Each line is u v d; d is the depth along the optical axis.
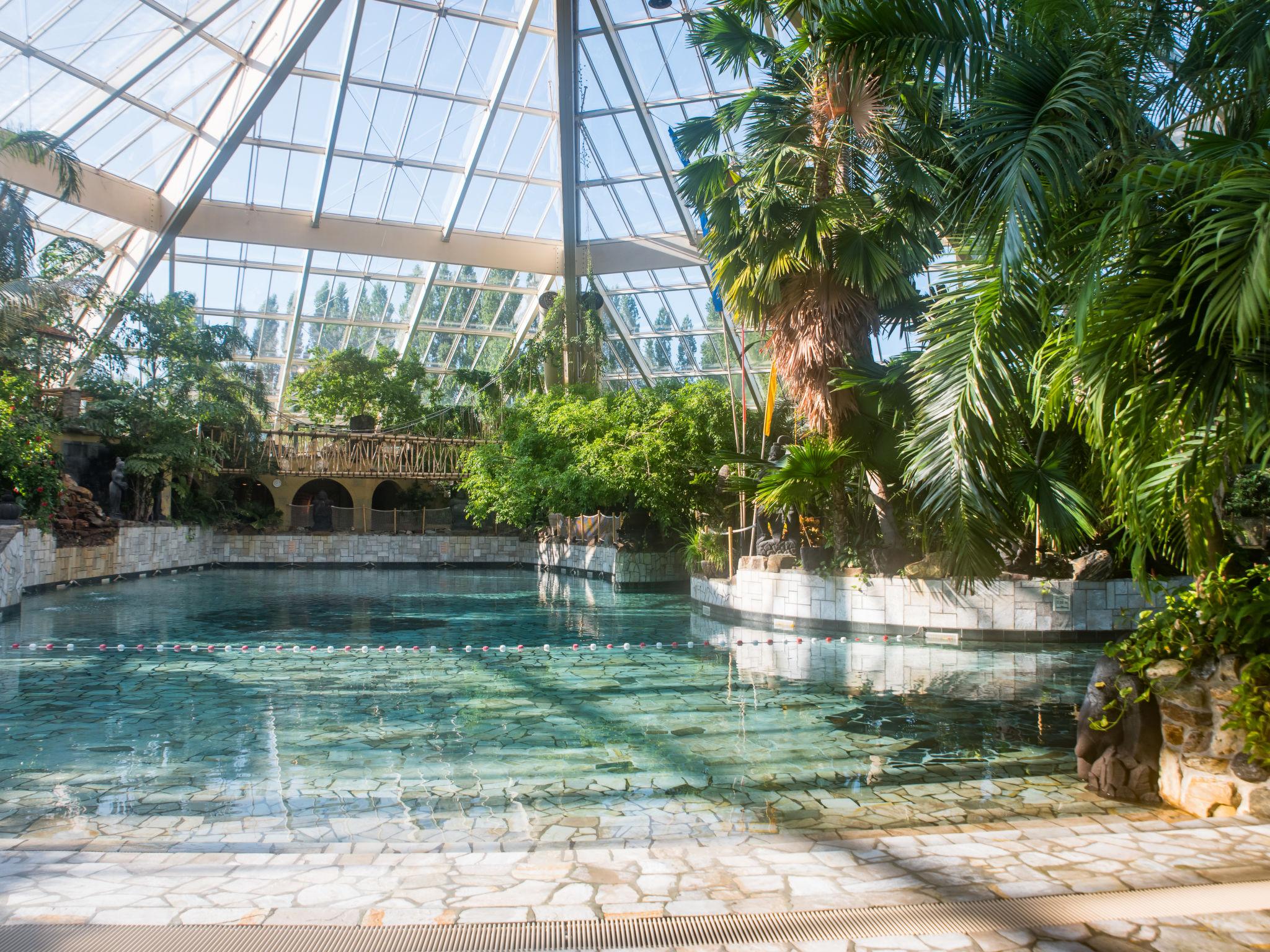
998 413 4.66
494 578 21.89
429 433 30.39
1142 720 4.27
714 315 28.12
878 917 2.49
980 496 4.75
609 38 20.56
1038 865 2.89
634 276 29.14
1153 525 4.20
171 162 23.17
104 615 12.77
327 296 29.66
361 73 22.38
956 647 9.98
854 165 10.15
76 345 20.94
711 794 4.45
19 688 7.34
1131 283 3.53
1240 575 4.27
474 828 3.92
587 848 3.46
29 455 15.27
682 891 2.68
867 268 9.80
